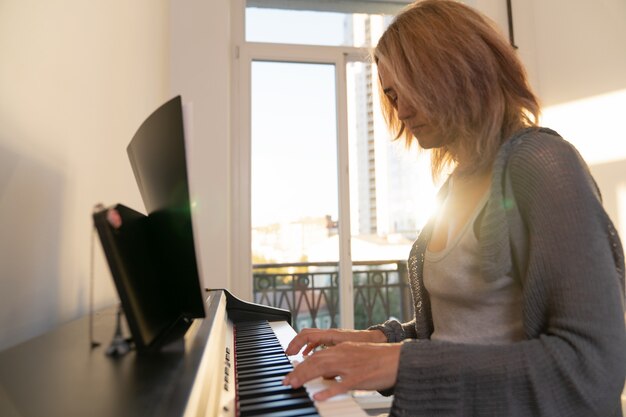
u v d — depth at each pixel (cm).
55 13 83
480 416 50
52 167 81
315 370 56
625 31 218
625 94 219
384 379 53
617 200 226
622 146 221
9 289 65
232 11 257
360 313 298
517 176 58
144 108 162
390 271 299
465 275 69
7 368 45
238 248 244
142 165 63
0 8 62
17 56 68
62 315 85
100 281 107
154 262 56
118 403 36
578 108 242
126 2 136
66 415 34
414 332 93
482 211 68
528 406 50
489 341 67
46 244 78
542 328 56
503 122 69
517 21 266
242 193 247
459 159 81
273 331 108
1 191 62
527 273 56
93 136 105
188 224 49
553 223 52
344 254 259
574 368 49
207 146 229
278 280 258
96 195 107
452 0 72
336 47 267
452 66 67
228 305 122
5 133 64
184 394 37
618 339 49
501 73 69
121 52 130
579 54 240
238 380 64
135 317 48
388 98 91
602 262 50
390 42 74
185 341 55
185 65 231
